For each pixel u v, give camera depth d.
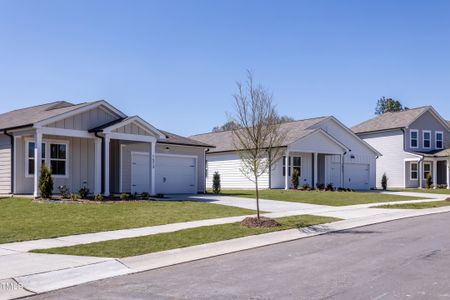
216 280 8.16
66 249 10.76
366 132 45.53
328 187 34.31
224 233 13.30
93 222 15.04
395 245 11.62
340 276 8.28
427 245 11.55
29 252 10.43
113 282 8.14
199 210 18.72
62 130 21.14
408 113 44.19
